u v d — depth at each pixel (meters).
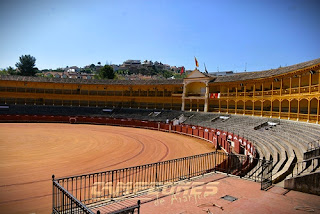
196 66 57.62
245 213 10.36
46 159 23.16
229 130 38.22
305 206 11.06
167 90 65.75
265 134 29.58
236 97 48.06
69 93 69.94
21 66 128.50
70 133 42.56
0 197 13.59
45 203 12.82
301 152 19.45
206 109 55.78
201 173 17.11
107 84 67.38
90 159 23.78
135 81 67.38
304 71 31.52
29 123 57.31
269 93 40.28
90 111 66.38
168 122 54.44
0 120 57.84
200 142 37.50
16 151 26.31
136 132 47.53
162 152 28.50
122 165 21.83
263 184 13.70
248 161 18.91
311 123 28.55
